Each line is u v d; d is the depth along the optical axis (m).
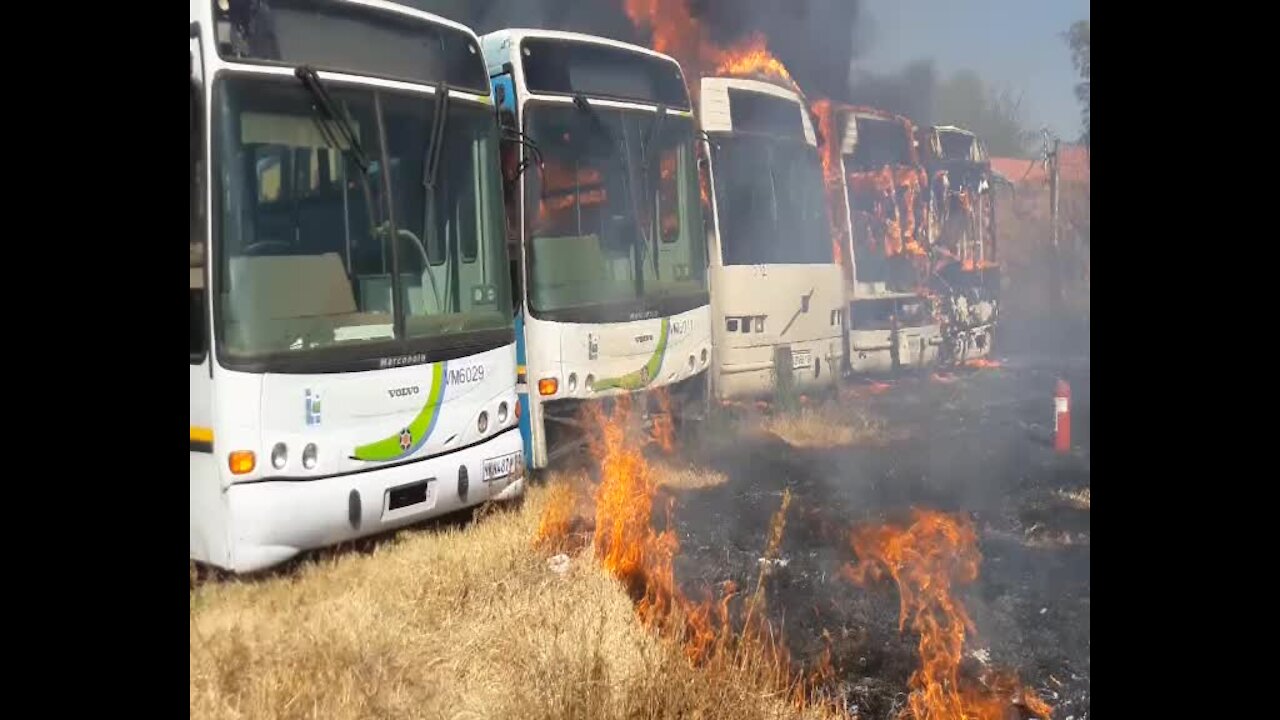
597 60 7.93
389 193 5.55
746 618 4.87
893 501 7.31
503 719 3.78
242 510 4.62
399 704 3.87
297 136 5.13
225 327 4.67
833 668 4.34
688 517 6.75
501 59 7.48
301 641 4.16
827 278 10.62
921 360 13.20
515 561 5.30
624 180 7.94
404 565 4.97
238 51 4.91
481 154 6.38
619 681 3.95
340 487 5.04
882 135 12.89
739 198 9.86
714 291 9.55
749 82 10.16
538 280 7.21
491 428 6.07
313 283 5.07
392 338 5.42
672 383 8.20
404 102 5.79
